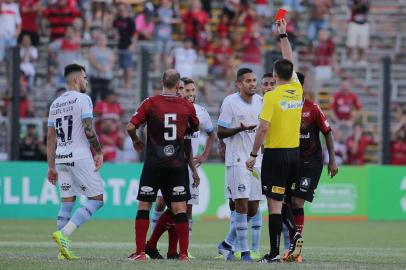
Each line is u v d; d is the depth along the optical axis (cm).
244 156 4378
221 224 7338
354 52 9719
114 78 8044
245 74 4384
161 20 8788
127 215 7706
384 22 10500
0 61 7800
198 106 4738
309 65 8544
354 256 4666
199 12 8906
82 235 6091
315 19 9456
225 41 8925
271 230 3978
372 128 8806
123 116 7900
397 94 9306
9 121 7344
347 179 8231
